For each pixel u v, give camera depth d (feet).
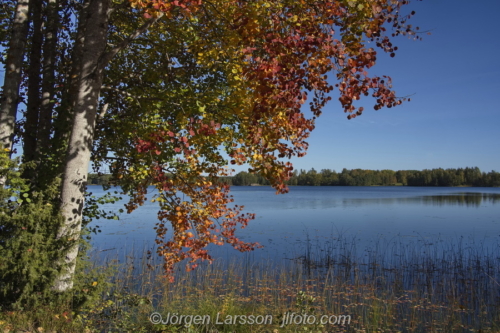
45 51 24.23
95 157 25.84
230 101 18.84
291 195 209.67
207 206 22.02
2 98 20.59
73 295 17.02
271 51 14.10
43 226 16.62
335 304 24.99
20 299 15.42
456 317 23.57
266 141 16.19
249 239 54.85
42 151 21.52
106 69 23.86
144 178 22.43
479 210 108.47
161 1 13.99
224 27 18.48
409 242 53.36
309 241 53.36
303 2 15.05
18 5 21.20
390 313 23.57
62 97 23.11
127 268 31.22
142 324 18.30
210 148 22.74
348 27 14.70
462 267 37.55
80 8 24.52
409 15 15.17
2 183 18.04
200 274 31.30
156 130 20.08
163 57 22.88
